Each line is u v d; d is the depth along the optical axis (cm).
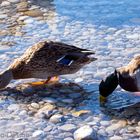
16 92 1038
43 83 1066
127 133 870
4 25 1407
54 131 885
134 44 1238
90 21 1399
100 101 984
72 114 941
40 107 974
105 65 1135
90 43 1256
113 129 884
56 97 1013
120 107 964
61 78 1094
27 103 992
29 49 1056
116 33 1309
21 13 1485
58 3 1557
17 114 951
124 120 914
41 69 1045
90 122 912
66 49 1041
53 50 1037
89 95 1016
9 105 987
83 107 968
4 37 1323
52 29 1359
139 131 874
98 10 1480
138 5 1501
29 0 1594
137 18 1400
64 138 862
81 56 1034
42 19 1430
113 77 979
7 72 1052
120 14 1437
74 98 1006
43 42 1053
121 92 1023
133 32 1309
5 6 1552
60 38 1298
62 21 1409
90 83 1066
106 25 1366
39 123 914
